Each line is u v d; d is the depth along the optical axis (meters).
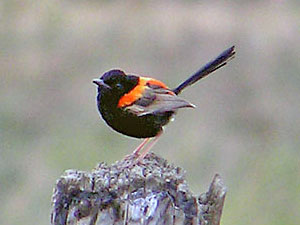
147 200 5.15
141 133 7.07
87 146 13.39
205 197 5.55
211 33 18.34
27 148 13.80
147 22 18.39
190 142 13.91
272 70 16.98
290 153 12.37
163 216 5.14
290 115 15.29
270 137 14.30
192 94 16.23
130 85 6.96
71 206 5.20
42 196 12.73
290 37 17.97
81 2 18.41
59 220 5.21
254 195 11.25
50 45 17.09
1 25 16.92
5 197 12.77
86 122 14.73
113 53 17.66
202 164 13.06
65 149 13.35
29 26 17.09
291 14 18.91
